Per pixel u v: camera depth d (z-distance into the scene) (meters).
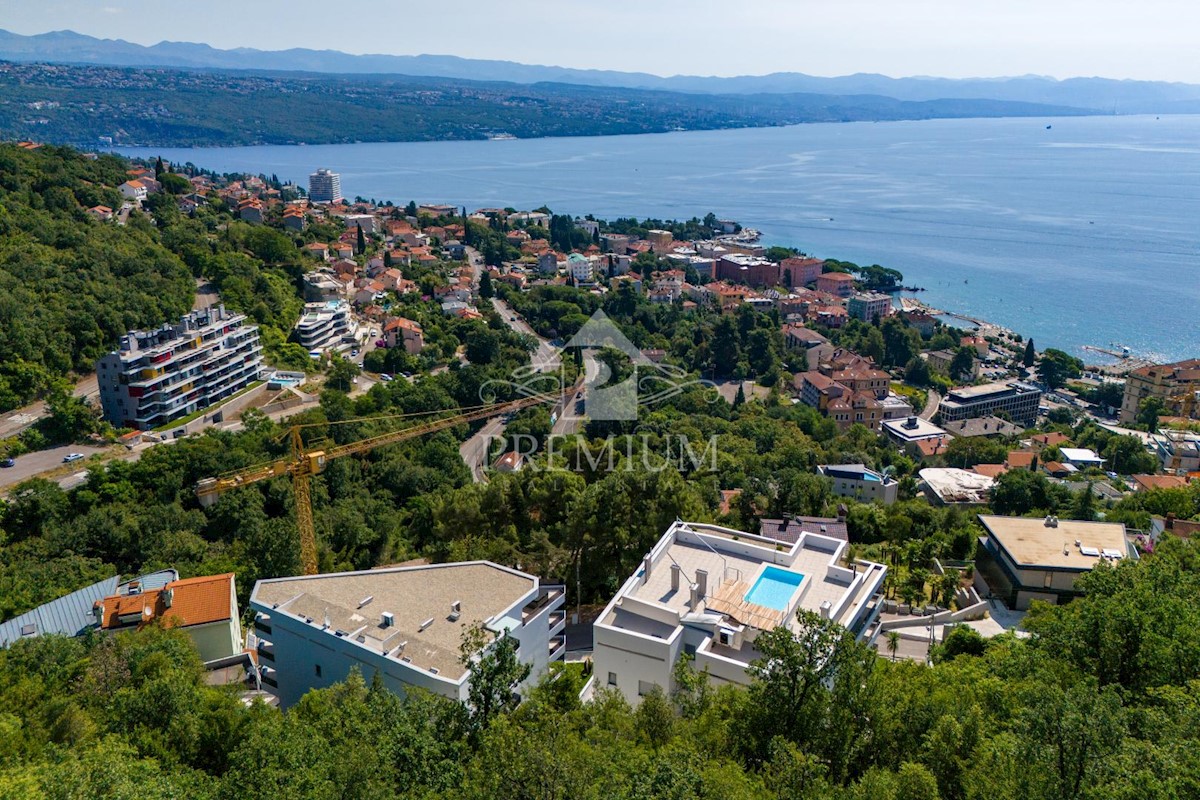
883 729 51.81
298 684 75.25
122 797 43.81
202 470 146.50
